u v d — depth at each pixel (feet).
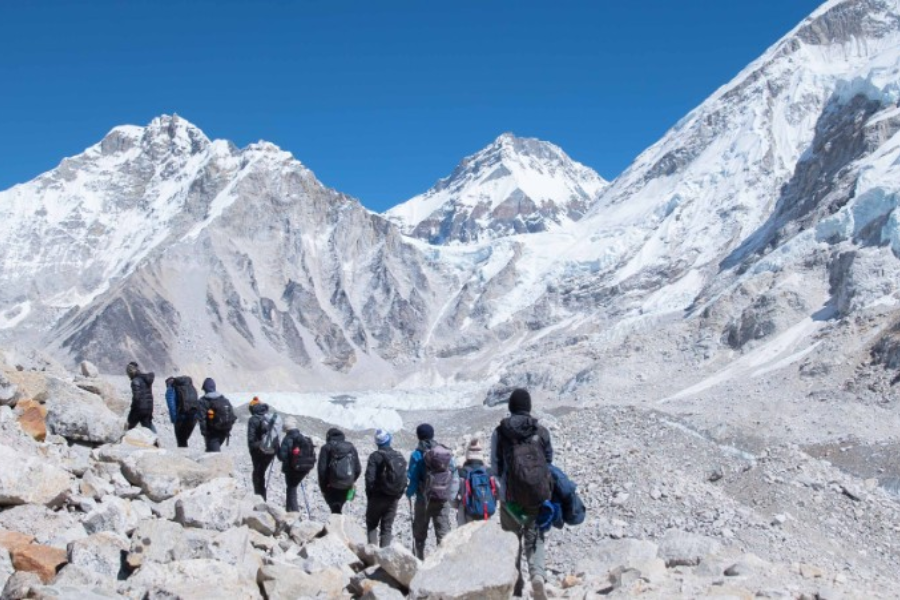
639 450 96.32
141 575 32.83
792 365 282.56
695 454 115.85
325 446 50.60
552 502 35.86
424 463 47.11
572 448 104.32
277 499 83.61
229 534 37.19
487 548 33.76
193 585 32.55
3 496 36.91
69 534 36.24
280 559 38.32
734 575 45.37
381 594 33.35
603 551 50.67
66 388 54.39
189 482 45.27
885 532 88.84
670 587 41.09
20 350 72.13
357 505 89.10
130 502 40.24
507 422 35.14
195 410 62.54
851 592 44.42
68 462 44.37
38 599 29.48
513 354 629.51
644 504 81.30
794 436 183.32
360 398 472.03
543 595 34.71
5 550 33.17
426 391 505.25
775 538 77.00
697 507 80.89
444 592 32.22
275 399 287.69
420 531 47.39
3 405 47.14
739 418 201.87
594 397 321.32
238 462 97.30
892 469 149.18
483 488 43.96
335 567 37.55
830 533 86.43
